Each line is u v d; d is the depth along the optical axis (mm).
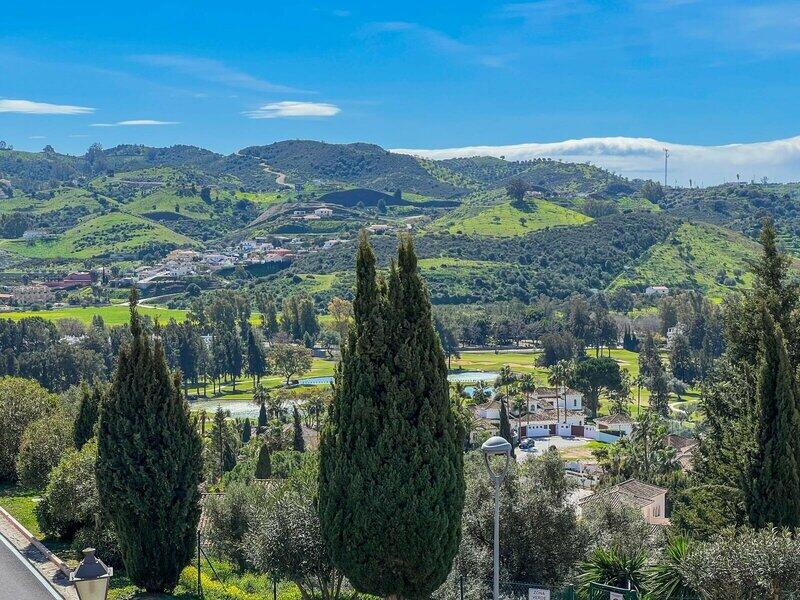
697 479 38500
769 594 21719
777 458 28531
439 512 22875
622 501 39656
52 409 42469
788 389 28609
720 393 37406
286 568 25562
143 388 26156
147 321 181250
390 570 22938
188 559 26766
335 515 23281
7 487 39188
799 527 26328
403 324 23328
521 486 30359
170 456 26062
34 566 27359
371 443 22984
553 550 29359
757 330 36938
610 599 24594
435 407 23188
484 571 27391
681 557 24875
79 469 30031
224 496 37719
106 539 29078
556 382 137500
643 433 81438
